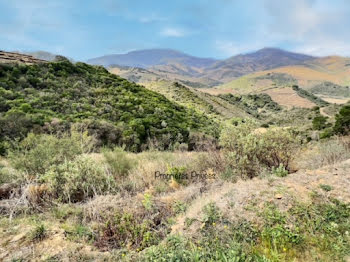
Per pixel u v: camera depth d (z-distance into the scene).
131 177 4.24
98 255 2.02
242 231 2.12
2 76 15.86
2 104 12.73
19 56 22.11
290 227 2.14
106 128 13.29
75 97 17.27
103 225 2.53
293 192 2.61
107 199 3.08
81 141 5.70
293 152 4.20
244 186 2.90
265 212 2.30
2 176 3.71
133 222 2.55
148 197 2.94
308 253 1.89
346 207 2.37
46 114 13.27
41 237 2.25
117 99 19.55
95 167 3.86
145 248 2.12
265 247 1.95
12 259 1.90
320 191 2.62
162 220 2.69
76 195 3.48
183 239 2.03
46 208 3.02
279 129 4.21
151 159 5.75
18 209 2.91
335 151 4.56
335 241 2.00
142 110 18.64
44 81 17.27
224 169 4.07
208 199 2.73
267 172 3.60
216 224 2.21
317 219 2.23
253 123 4.58
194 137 16.23
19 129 10.79
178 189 3.72
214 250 1.92
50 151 4.16
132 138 13.60
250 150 3.98
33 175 3.83
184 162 5.12
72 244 2.16
